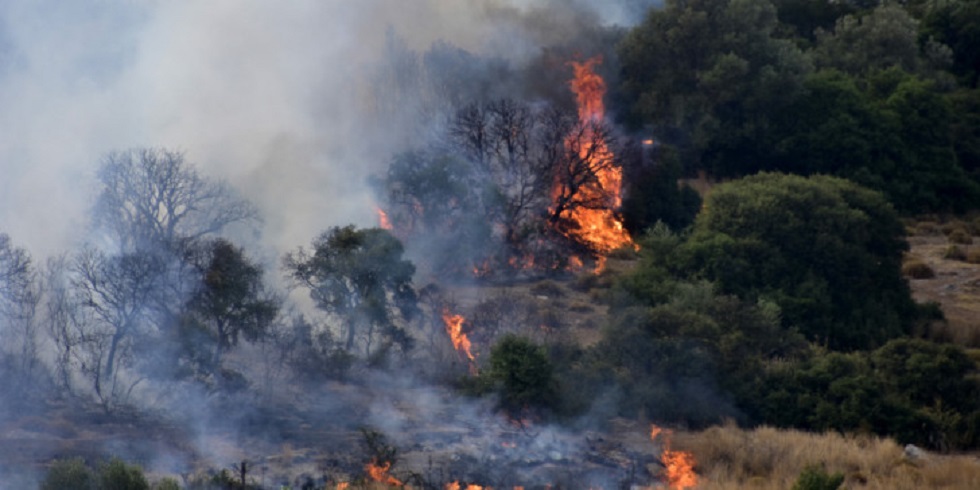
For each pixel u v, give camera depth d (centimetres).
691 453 7881
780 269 11400
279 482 6769
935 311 12081
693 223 14138
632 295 10894
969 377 9219
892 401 8825
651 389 8931
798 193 12069
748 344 9669
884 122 17925
